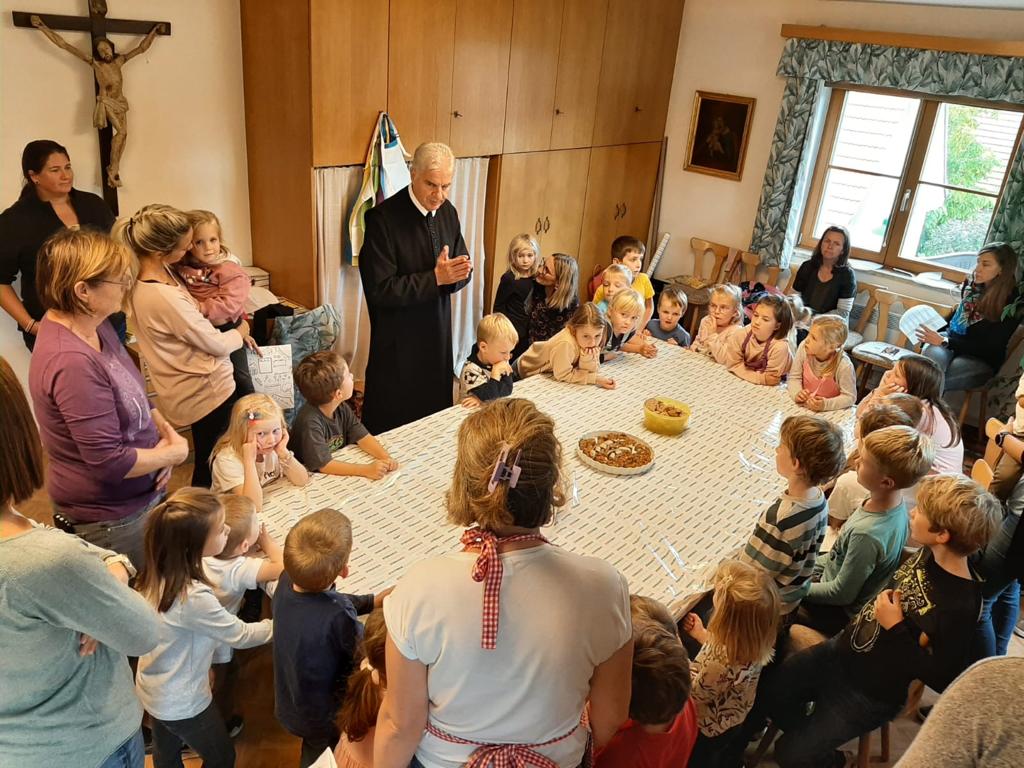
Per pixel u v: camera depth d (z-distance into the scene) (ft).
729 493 8.22
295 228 13.02
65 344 6.31
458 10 13.30
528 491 3.47
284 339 11.43
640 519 7.61
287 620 5.56
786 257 17.78
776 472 8.70
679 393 10.53
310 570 5.44
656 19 17.38
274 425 7.31
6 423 3.61
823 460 6.32
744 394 10.64
